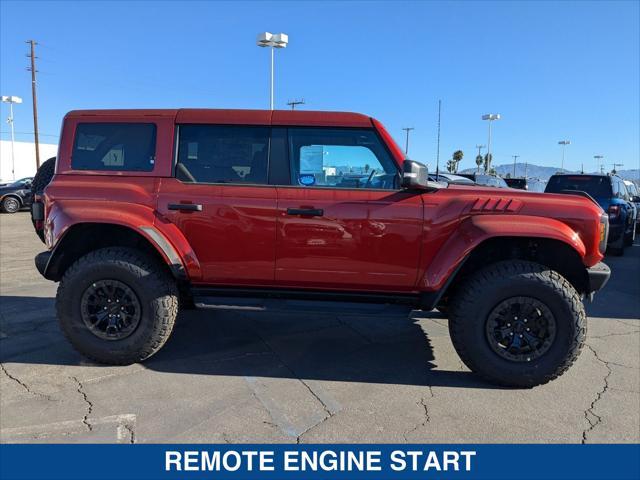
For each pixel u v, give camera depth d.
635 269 8.95
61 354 4.24
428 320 5.46
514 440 3.01
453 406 3.43
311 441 2.97
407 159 3.63
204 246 3.93
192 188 3.92
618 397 3.59
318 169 3.93
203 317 5.38
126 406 3.34
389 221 3.79
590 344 4.73
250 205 3.86
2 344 4.46
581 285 4.03
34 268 8.24
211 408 3.33
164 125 4.00
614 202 10.06
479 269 3.84
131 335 3.89
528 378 3.66
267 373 3.94
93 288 3.87
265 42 20.45
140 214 3.87
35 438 2.94
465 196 3.80
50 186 3.98
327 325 5.20
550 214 3.71
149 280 3.85
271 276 3.96
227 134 3.97
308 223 3.83
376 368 4.08
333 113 3.94
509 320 3.69
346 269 3.88
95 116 4.05
